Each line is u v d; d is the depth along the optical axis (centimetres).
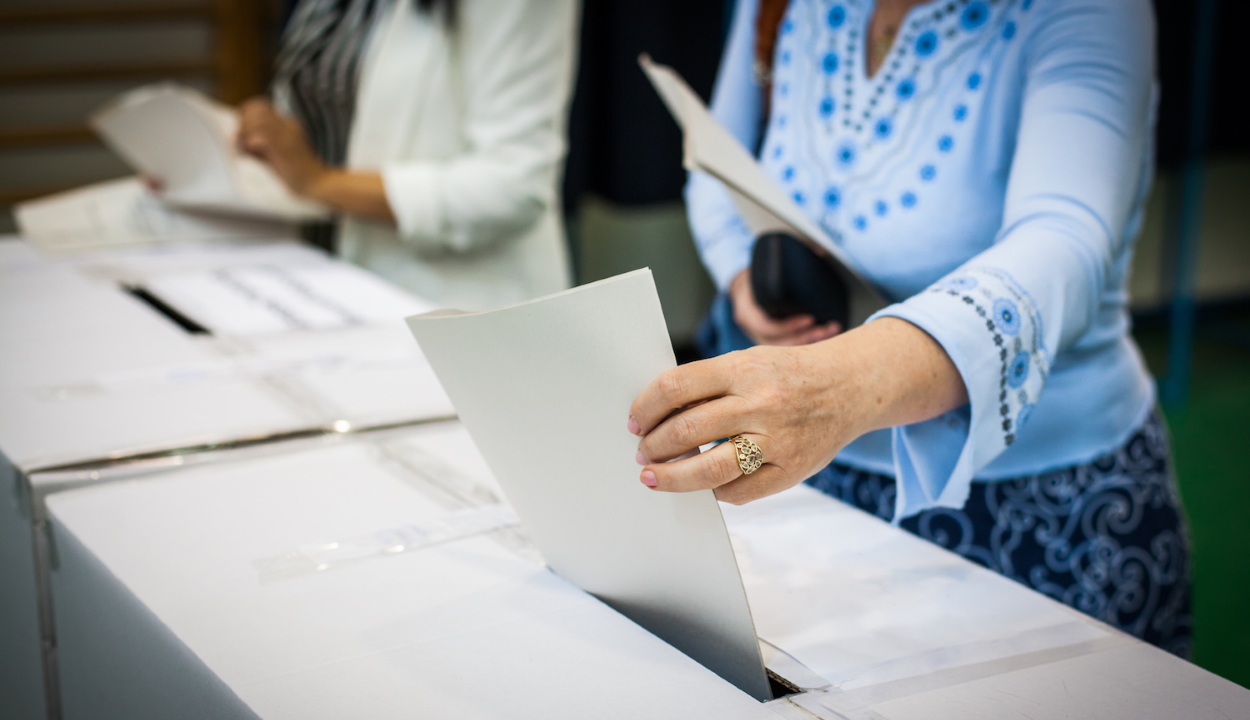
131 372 102
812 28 95
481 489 77
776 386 53
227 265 150
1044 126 75
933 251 86
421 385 100
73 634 73
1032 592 64
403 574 64
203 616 58
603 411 52
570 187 274
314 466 81
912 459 69
